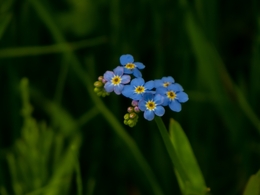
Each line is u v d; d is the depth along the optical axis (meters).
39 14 0.34
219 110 0.34
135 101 0.24
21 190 0.32
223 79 0.34
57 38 0.34
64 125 0.35
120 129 0.32
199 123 0.35
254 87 0.35
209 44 0.33
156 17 0.35
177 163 0.25
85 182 0.35
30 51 0.35
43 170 0.32
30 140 0.32
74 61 0.34
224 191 0.35
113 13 0.35
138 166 0.34
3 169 0.35
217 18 0.35
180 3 0.34
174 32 0.35
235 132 0.34
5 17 0.34
